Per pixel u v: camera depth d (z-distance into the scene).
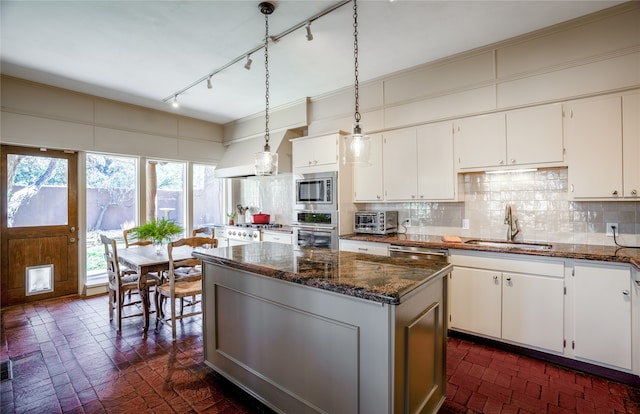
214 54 3.14
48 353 2.66
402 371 1.45
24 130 3.77
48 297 4.09
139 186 4.80
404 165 3.55
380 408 1.42
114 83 3.88
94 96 4.31
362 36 2.82
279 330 1.86
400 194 3.58
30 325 3.25
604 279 2.23
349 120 4.02
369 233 3.82
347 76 3.69
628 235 2.63
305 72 3.58
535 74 2.77
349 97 4.03
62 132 4.04
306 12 2.46
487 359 2.55
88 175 4.41
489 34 2.79
